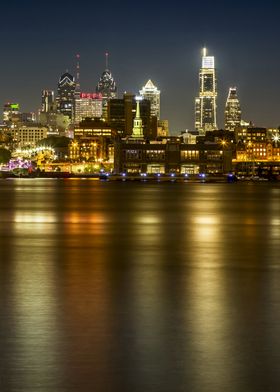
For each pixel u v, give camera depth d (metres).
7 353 22.19
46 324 25.91
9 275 38.03
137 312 28.05
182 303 29.95
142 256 47.38
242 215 95.62
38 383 19.58
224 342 23.44
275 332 24.78
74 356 21.91
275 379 19.84
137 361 21.41
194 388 19.19
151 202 133.62
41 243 56.19
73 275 38.09
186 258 46.34
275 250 51.59
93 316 27.25
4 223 78.31
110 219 85.56
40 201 134.50
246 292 32.81
